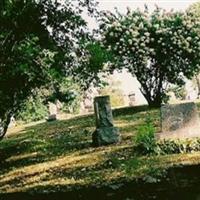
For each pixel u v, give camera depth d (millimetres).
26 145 20781
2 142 24312
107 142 16562
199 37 28000
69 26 15125
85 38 15320
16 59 12789
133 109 28703
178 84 29344
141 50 27359
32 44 13016
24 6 12945
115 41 28047
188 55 28172
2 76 13305
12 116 18703
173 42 27469
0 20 12773
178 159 11992
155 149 13523
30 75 13656
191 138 14125
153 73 28625
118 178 10555
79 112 36281
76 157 15148
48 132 24891
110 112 16922
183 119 14984
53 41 14789
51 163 15008
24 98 16516
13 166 16031
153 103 28875
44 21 14516
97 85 15805
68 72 15242
